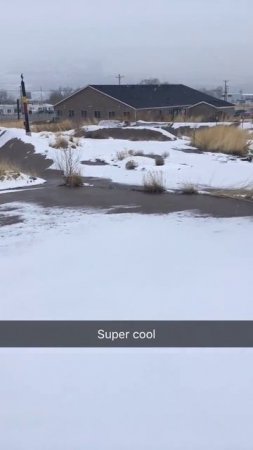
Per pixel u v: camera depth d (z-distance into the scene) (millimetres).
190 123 42094
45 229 9234
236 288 5891
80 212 10805
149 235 8625
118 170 17594
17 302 5645
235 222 9469
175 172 16750
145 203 11781
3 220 10102
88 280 6352
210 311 5227
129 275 6488
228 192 12922
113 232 8891
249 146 24047
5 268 6953
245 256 7211
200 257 7230
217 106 60844
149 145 24828
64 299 5684
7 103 120062
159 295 5730
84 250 7773
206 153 22406
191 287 5969
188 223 9484
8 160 21578
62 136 26609
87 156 20844
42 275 6598
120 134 31094
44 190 14242
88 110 58000
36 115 77188
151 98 58469
